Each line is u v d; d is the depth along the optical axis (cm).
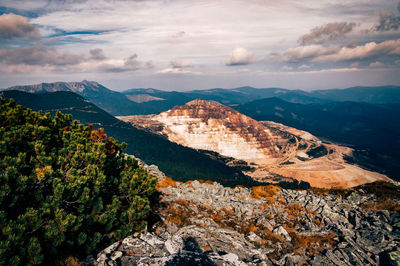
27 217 978
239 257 1466
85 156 1450
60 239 1043
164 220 1869
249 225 2136
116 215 1563
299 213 2517
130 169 1877
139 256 1266
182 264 1228
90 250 1188
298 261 1568
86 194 1259
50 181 1158
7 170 1019
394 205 2500
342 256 1658
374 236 1920
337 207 2606
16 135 1328
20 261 886
